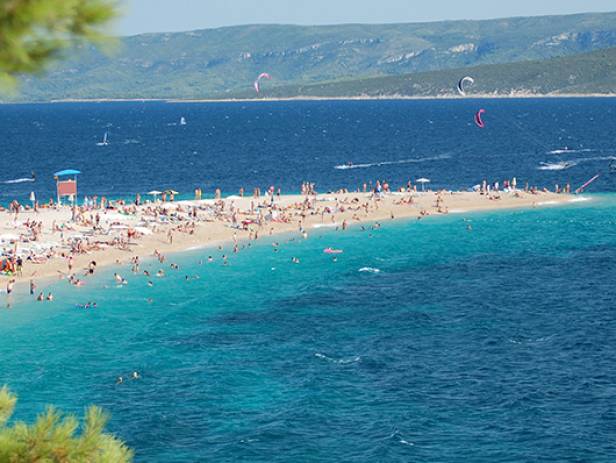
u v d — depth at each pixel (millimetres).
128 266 155125
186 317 124125
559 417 87000
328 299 134500
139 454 79125
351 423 85562
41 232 177250
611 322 121000
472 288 141500
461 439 82062
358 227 194625
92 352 107562
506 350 108375
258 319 122938
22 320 122312
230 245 174375
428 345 110375
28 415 87125
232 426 84938
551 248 175000
